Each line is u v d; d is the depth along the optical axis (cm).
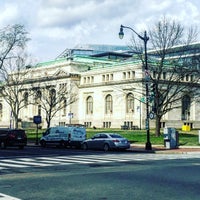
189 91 6162
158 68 6056
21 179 1515
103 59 12069
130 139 5091
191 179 1511
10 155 2845
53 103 9762
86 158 2575
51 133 4275
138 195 1164
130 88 9675
